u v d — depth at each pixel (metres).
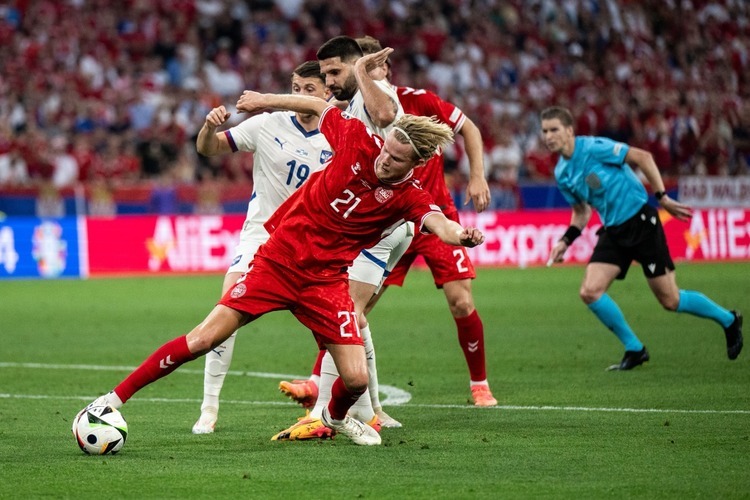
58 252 57.22
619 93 80.06
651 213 26.20
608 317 26.08
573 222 27.62
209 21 76.88
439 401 21.91
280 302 16.59
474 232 15.20
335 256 16.50
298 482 14.41
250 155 66.00
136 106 68.50
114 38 72.88
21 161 62.12
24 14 71.88
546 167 70.69
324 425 17.39
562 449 16.56
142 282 54.28
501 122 72.94
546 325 35.81
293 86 19.92
